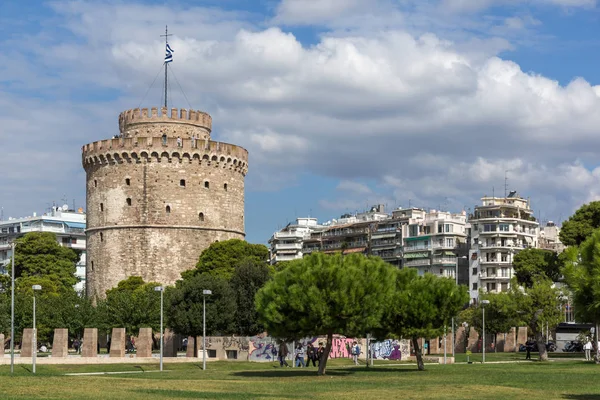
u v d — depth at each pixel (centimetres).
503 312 10225
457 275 19862
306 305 6178
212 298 10175
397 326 7194
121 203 13512
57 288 15500
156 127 13988
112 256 13500
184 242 13500
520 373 6719
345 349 9888
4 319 10656
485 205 19675
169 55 14212
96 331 9194
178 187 13538
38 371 7300
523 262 15000
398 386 5319
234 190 14175
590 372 6838
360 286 6216
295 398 4447
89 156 13850
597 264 5756
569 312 15762
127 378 6162
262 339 9225
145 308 10962
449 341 12669
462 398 4475
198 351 9725
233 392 4850
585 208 13225
